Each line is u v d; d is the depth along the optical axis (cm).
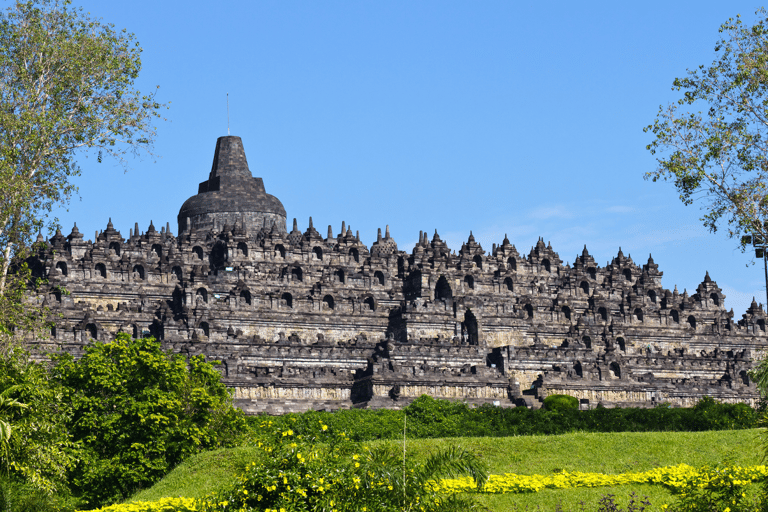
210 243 16750
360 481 5234
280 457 5366
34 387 6850
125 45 9294
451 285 16962
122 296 15488
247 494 5328
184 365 9250
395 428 10594
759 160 8988
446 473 5528
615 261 19175
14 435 6462
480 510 6016
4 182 8219
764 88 9025
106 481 8194
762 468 6788
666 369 16188
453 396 13775
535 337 16662
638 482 7394
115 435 8344
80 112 9025
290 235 17650
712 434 8669
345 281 16662
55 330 13438
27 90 8919
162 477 8200
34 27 8975
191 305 15112
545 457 8081
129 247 16075
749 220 8831
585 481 7331
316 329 15862
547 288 18212
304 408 13138
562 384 14438
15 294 8562
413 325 15888
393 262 17275
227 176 18562
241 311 15375
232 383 12975
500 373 14362
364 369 13838
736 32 9162
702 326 18238
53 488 6800
